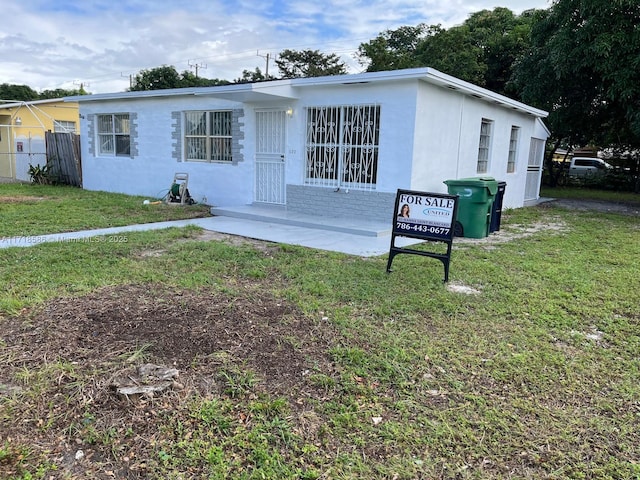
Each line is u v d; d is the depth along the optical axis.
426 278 5.25
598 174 21.09
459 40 22.77
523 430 2.58
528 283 5.24
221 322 3.72
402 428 2.56
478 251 6.84
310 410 2.69
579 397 2.93
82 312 3.81
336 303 4.38
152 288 4.56
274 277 5.18
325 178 9.39
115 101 12.81
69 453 2.26
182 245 6.50
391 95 8.30
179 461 2.23
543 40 15.59
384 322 3.97
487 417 2.68
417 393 2.91
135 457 2.25
